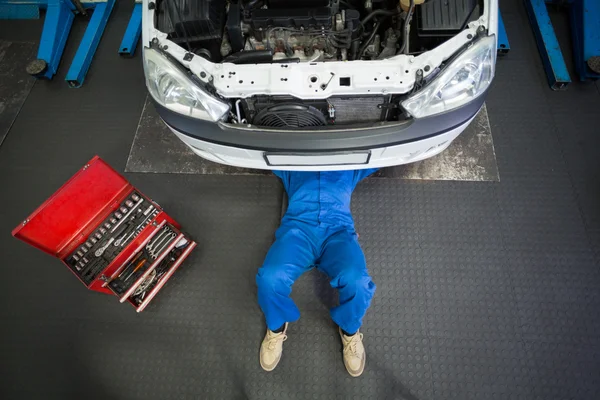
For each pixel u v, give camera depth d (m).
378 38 2.47
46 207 2.31
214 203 3.04
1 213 3.13
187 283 2.82
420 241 2.84
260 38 2.38
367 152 2.24
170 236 2.73
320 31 2.31
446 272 2.74
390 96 2.16
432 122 2.16
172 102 2.23
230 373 2.58
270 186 3.08
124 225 2.63
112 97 3.50
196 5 2.25
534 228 2.83
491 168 3.01
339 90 2.03
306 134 2.18
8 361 2.69
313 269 2.81
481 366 2.51
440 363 2.53
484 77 2.14
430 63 2.03
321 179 2.56
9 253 3.00
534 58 3.41
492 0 2.14
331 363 2.56
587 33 3.30
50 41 3.62
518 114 3.20
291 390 2.52
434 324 2.62
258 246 2.91
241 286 2.80
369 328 2.64
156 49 2.16
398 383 2.50
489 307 2.64
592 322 2.57
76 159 3.28
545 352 2.52
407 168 3.04
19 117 3.48
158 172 3.16
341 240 2.36
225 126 2.22
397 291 2.71
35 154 3.33
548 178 2.98
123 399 2.56
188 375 2.59
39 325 2.78
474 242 2.81
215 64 2.12
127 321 2.75
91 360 2.67
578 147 3.07
